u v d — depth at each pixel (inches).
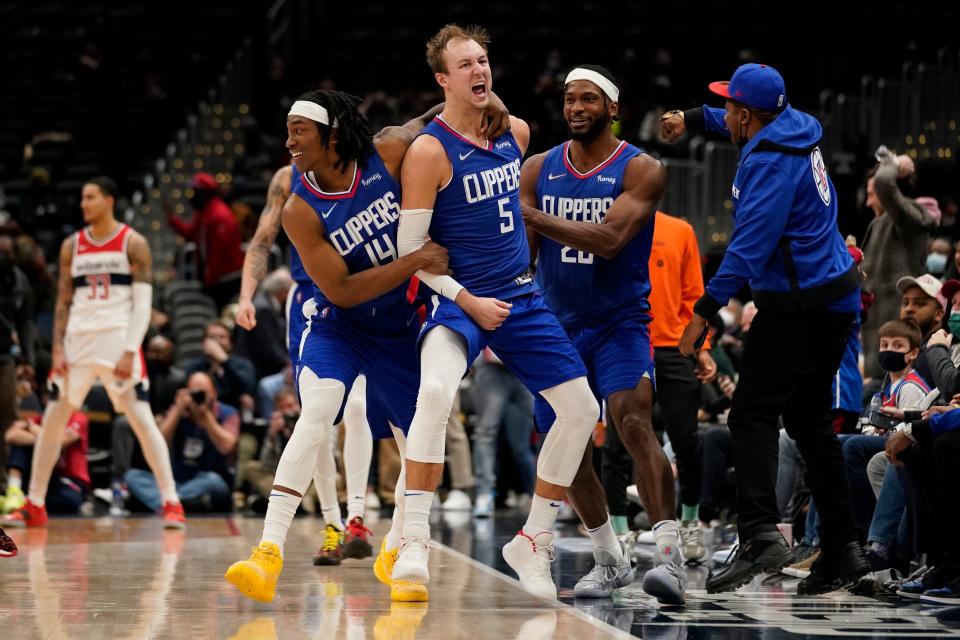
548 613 310.0
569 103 347.3
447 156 317.4
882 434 407.5
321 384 323.6
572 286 348.8
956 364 379.2
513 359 325.7
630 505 540.4
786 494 458.3
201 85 1396.4
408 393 340.8
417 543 320.8
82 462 687.1
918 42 1295.5
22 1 1609.3
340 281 319.3
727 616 307.0
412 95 1286.9
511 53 1482.5
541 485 328.5
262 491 684.1
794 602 332.5
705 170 925.2
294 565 419.8
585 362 351.9
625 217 337.1
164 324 903.7
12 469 660.7
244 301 443.5
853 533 345.4
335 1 1590.8
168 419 685.3
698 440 449.4
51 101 1437.0
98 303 571.8
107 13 1470.2
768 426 336.8
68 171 1289.4
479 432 668.7
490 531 557.9
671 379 446.6
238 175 1241.4
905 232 496.4
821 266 335.3
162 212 1083.3
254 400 728.3
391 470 701.9
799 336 336.2
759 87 336.8
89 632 279.6
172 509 566.3
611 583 347.3
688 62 1285.7
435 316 319.6
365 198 317.7
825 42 1342.3
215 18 1566.2
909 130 995.3
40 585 362.3
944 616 307.7
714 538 525.7
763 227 330.0
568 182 352.8
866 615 308.7
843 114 1020.5
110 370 567.2
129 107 1423.5
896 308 501.4
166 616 303.3
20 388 695.1
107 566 411.2
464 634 277.3
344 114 313.9
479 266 322.7
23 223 1061.8
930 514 346.6
